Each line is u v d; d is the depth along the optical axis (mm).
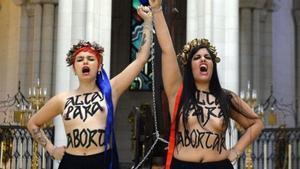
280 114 22500
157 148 7391
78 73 5492
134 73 5668
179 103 5305
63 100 5535
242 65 22000
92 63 5473
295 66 23672
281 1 23344
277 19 23125
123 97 23062
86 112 5355
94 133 5293
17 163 17500
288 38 23531
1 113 22156
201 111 5242
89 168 5270
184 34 22453
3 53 23156
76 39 14297
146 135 9008
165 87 5484
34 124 5723
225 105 5324
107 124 5348
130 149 22797
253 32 22250
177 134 5277
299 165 18406
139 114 9602
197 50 5422
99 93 5465
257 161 18219
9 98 22453
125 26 23797
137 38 23609
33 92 17734
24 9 22641
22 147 17203
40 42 22062
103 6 14703
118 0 23875
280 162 18141
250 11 22281
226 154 5355
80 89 5566
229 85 14008
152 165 7410
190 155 5188
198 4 14406
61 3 14516
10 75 22797
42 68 21875
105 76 5598
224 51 14125
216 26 14180
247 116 5617
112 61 23531
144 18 5824
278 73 22938
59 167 5371
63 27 14422
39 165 16109
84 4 14438
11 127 16609
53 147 5723
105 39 14656
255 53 22188
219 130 5246
